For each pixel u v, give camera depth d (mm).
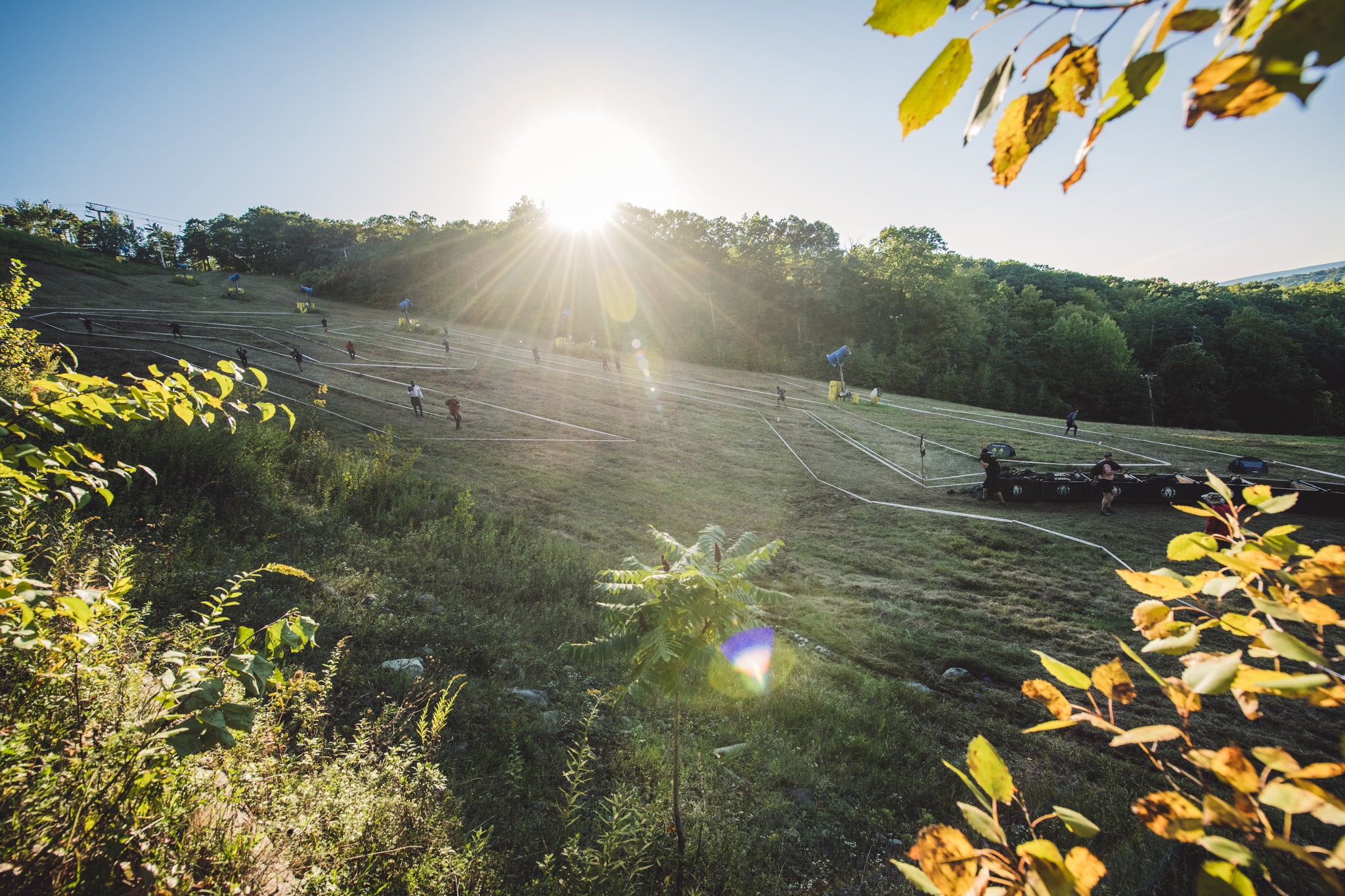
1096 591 11180
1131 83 585
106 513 9289
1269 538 841
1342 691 625
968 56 688
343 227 107188
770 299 63562
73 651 2635
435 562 10664
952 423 29594
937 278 60875
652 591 4535
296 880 2756
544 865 4016
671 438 24891
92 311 43375
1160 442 24656
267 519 11242
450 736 5652
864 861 5074
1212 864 653
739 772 5926
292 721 4203
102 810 2209
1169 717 7227
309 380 30250
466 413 26953
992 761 900
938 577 12070
